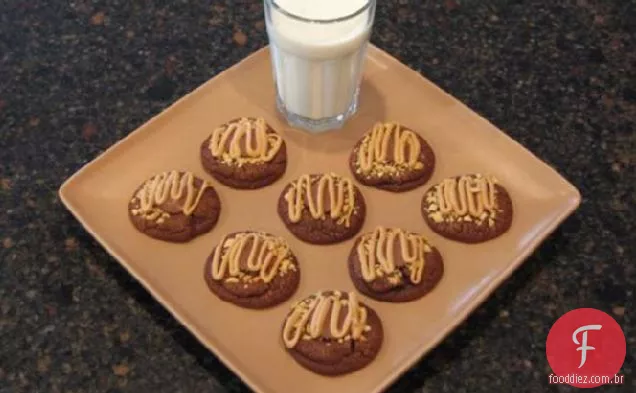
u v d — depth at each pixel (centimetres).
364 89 87
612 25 94
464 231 79
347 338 73
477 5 95
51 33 93
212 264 76
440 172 83
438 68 91
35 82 89
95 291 78
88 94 89
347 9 80
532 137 87
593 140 87
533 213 80
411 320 75
